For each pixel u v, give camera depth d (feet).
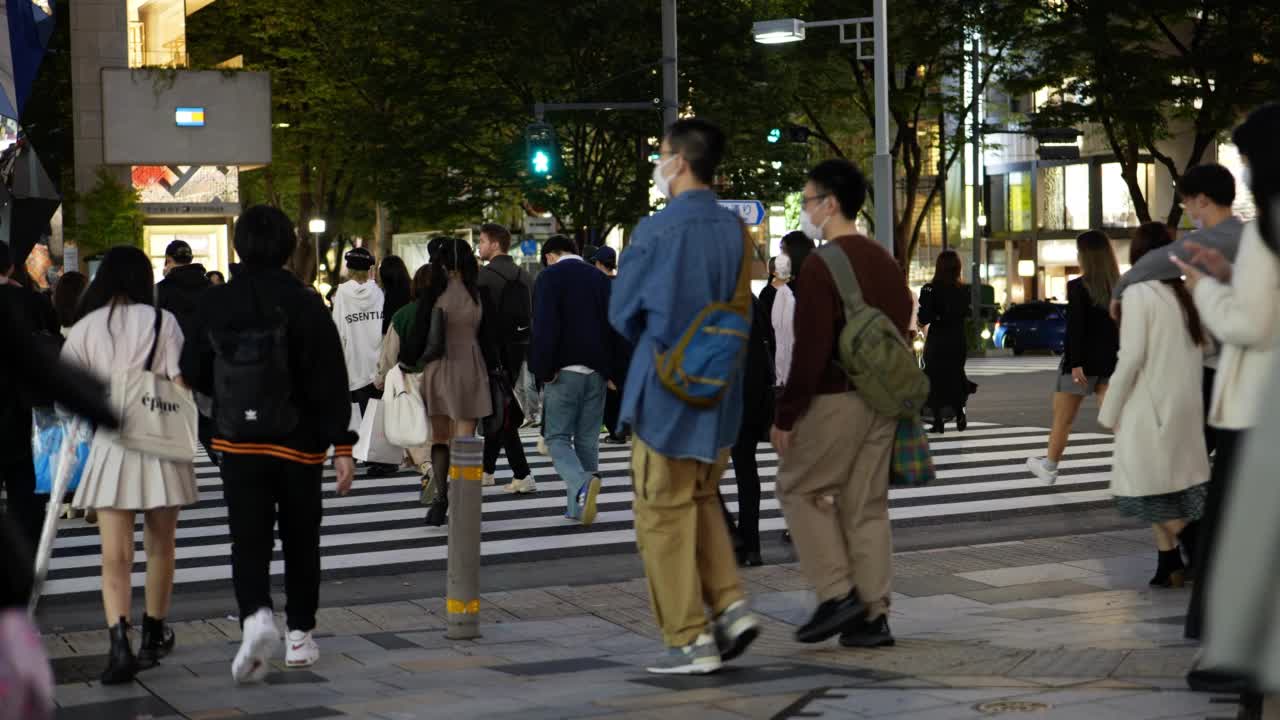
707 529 20.86
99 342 21.94
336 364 21.58
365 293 48.73
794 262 37.63
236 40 155.94
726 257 19.90
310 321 21.38
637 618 27.22
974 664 19.71
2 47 75.41
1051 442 41.98
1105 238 37.47
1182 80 102.99
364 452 47.65
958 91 126.41
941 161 128.98
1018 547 34.01
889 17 114.01
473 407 37.27
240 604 21.15
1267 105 12.12
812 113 127.34
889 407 21.42
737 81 98.02
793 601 28.04
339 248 198.59
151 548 23.12
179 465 22.52
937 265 60.49
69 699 20.81
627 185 101.71
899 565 31.94
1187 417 26.66
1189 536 27.91
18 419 27.20
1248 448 7.24
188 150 136.87
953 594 28.53
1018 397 83.61
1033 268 214.90
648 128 97.86
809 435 21.74
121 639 21.94
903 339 21.58
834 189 22.06
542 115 92.27
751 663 21.15
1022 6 108.47
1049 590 28.55
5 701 6.84
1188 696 16.33
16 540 7.22
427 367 37.24
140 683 21.86
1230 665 7.18
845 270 21.62
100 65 135.85
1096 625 23.91
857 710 16.24
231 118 137.69
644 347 19.95
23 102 80.18
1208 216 23.13
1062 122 107.14
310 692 20.66
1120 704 15.90
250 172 169.27
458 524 25.39
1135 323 26.35
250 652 20.75
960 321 60.49
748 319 20.18
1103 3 100.53
